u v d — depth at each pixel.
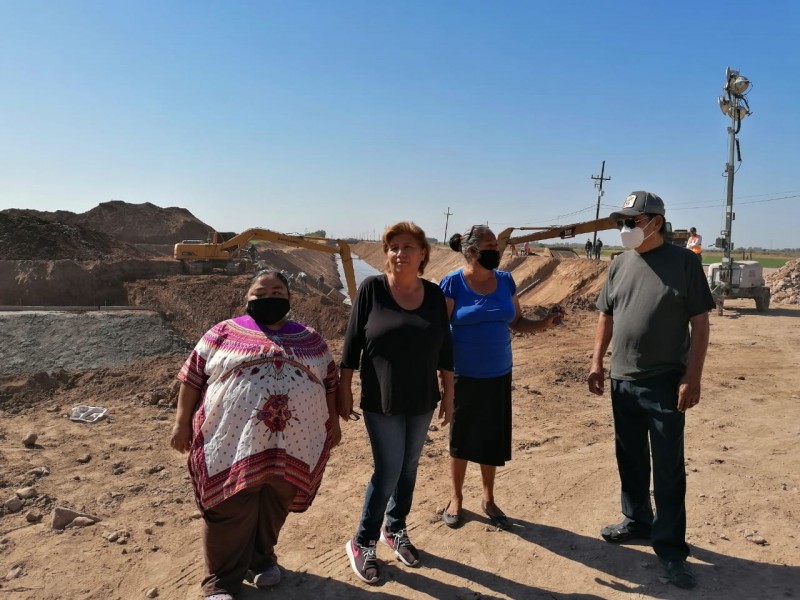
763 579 3.42
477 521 4.16
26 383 7.73
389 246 3.28
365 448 5.71
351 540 3.57
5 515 4.23
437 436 6.14
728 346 10.95
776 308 17.05
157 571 3.50
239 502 2.88
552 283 32.44
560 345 11.45
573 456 5.44
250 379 2.91
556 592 3.31
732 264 15.75
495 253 3.76
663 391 3.42
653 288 3.42
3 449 5.59
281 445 2.92
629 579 3.43
